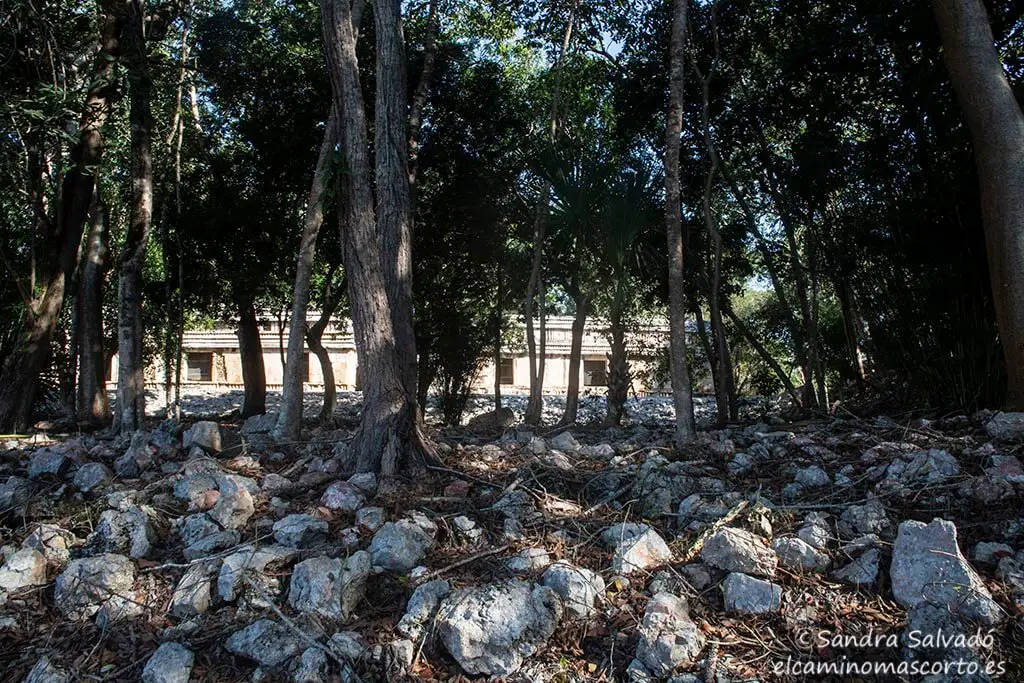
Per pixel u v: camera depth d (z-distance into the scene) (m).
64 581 4.66
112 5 9.38
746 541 4.46
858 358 10.92
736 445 6.75
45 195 11.55
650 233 9.39
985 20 7.09
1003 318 6.80
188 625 4.34
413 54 11.00
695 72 9.40
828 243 9.83
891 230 8.58
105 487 5.88
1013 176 6.78
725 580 4.34
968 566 4.10
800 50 9.24
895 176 8.95
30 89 9.79
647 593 4.38
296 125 11.40
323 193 6.13
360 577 4.43
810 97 9.85
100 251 10.78
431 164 11.14
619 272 8.14
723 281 10.93
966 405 7.40
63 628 4.50
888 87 9.35
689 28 9.42
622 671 3.93
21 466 6.70
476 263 11.41
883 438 6.43
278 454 6.44
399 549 4.57
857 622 4.06
